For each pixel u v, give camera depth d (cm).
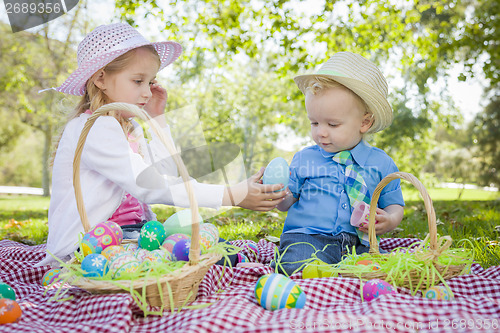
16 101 1748
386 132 1455
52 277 218
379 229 248
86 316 167
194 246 171
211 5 1089
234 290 202
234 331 142
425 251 200
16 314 166
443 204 830
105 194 222
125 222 242
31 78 1573
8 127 2269
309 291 188
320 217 259
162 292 171
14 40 1436
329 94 246
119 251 188
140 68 238
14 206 1156
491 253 287
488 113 1452
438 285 196
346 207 256
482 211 634
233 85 1864
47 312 178
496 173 1405
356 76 251
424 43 1052
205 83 1755
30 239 451
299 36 1011
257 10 1034
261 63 1923
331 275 217
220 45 1179
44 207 1098
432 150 1585
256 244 327
